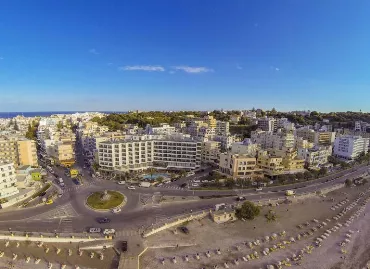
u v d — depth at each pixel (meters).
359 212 103.50
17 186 107.56
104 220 84.88
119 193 109.81
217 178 129.75
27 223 82.44
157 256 70.12
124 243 73.19
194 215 91.69
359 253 76.31
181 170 143.00
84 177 133.00
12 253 68.44
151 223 84.94
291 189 124.25
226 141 189.00
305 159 164.00
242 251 74.75
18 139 149.50
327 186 130.75
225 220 92.38
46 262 65.69
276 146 189.38
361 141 196.88
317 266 69.81
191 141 149.00
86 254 69.50
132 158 144.12
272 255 73.56
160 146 149.62
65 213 90.19
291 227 89.94
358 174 156.00
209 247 75.81
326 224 92.94
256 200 107.50
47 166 154.00
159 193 112.12
